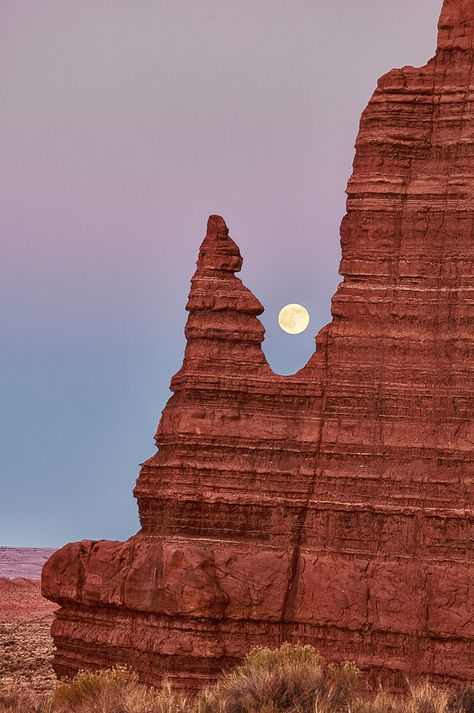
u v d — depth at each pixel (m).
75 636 139.00
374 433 132.38
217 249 139.38
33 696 112.56
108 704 106.00
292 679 106.94
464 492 128.38
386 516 129.88
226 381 136.00
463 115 134.62
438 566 127.56
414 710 104.81
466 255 132.00
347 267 135.50
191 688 127.38
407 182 135.12
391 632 127.88
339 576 129.88
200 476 134.50
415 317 133.00
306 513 132.75
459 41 136.00
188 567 129.50
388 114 135.88
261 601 130.25
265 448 134.62
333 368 134.62
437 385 131.25
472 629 126.00
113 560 137.88
